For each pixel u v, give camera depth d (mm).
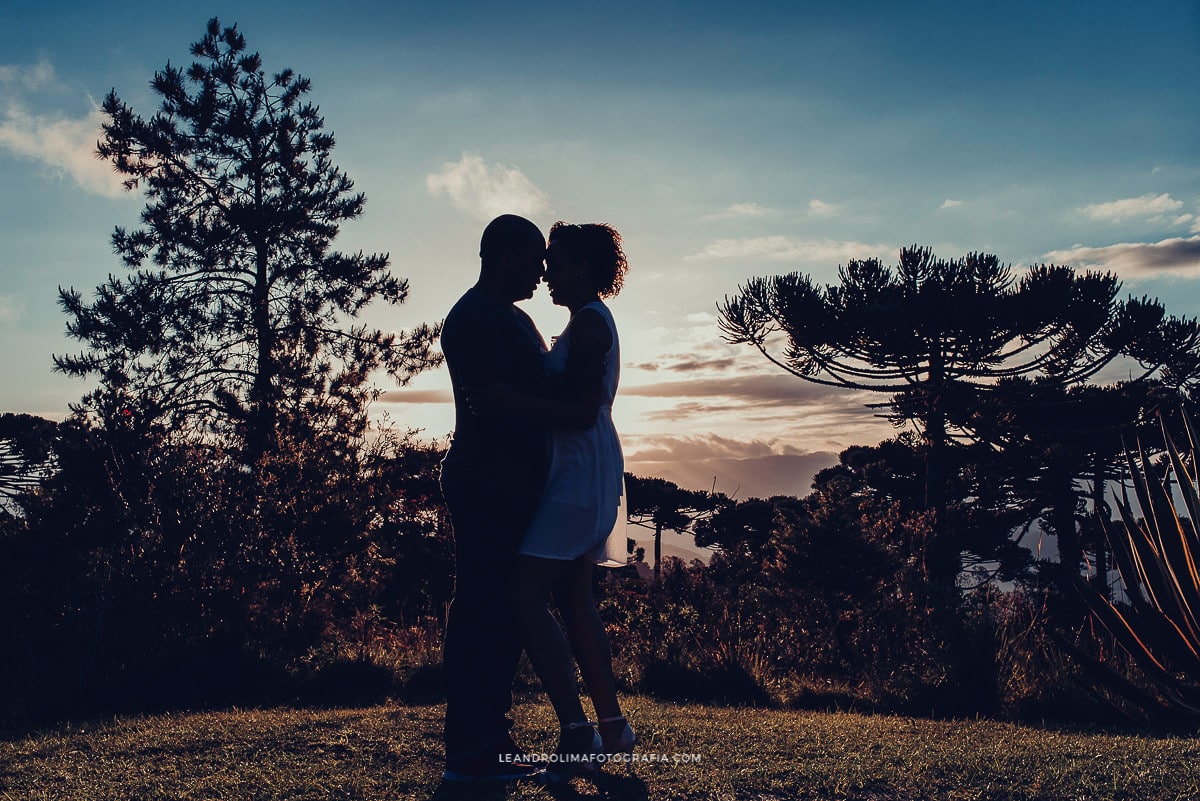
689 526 33781
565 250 2834
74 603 6930
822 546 10539
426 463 13586
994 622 6750
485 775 2604
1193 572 5059
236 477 8703
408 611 13195
